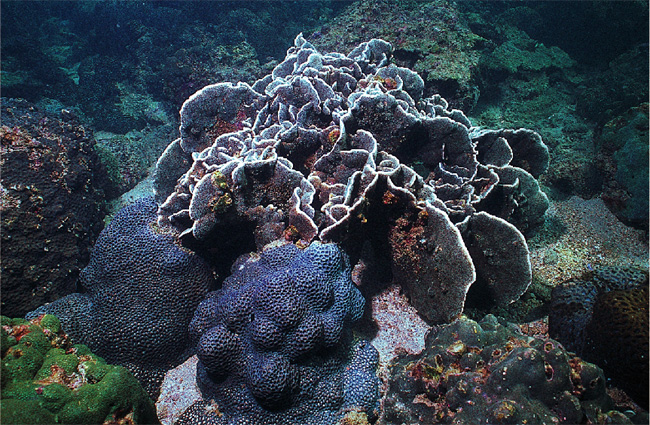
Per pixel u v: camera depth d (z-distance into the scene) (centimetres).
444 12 120
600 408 46
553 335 59
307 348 52
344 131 67
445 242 57
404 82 84
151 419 50
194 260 63
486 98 138
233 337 54
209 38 174
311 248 57
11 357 46
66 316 61
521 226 75
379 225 63
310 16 223
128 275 61
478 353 50
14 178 69
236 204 61
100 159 98
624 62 131
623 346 50
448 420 47
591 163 92
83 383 47
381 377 57
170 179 76
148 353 61
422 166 76
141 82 168
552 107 133
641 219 79
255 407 53
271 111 77
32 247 68
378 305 66
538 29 179
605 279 57
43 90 161
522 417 43
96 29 192
